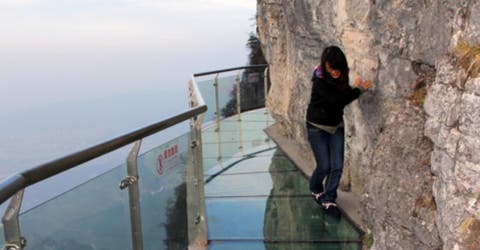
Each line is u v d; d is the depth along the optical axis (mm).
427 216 2312
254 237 3752
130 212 2346
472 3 1958
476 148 1805
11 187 1330
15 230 1436
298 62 5520
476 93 1811
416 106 2654
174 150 3008
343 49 3861
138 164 2424
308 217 4066
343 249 3445
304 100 5402
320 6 4016
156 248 2717
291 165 5695
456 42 2078
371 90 3357
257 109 9320
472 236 1802
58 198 1673
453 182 1953
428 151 2449
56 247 1668
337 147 3916
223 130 7902
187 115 3057
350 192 4305
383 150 2877
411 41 2725
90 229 1932
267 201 4539
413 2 2678
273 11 6676
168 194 2908
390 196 2650
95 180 1971
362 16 3330
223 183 5195
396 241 2559
